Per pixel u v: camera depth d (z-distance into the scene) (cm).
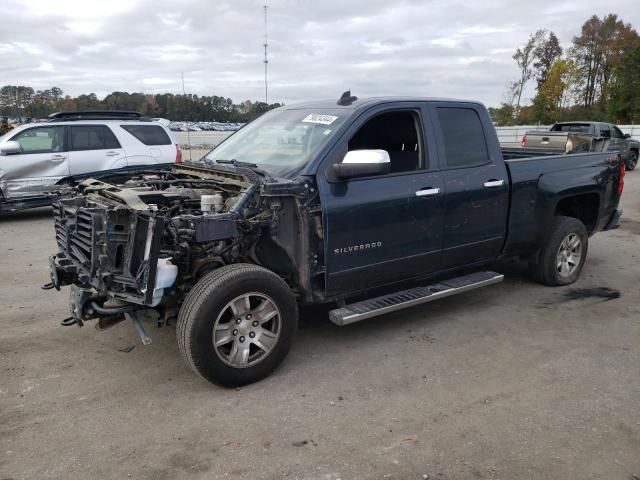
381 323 510
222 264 406
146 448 315
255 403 365
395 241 450
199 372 366
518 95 6250
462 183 490
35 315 528
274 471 293
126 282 355
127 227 359
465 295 594
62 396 375
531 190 552
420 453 309
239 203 384
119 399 371
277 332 396
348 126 432
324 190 407
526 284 632
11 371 411
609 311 545
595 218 647
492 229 525
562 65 5906
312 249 409
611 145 1888
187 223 361
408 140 494
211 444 319
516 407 359
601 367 419
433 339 473
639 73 5178
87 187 433
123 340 470
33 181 1025
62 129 1056
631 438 324
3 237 899
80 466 298
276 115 522
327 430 333
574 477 289
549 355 441
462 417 347
